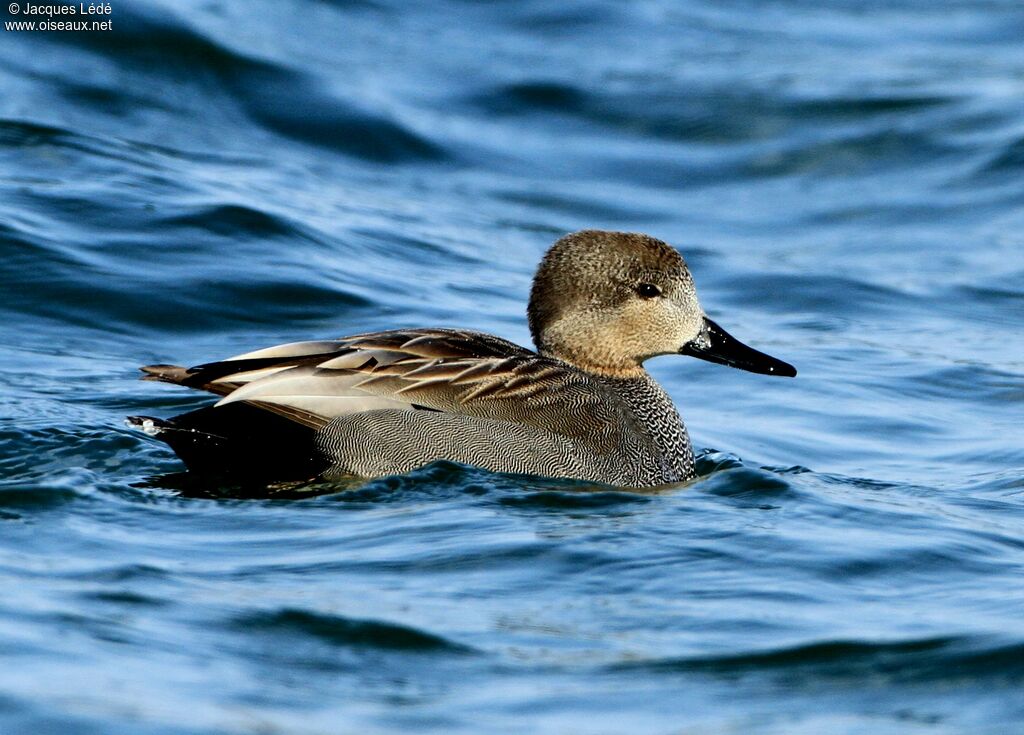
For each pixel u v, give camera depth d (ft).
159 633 27.99
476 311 57.36
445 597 31.01
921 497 41.11
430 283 59.62
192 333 52.37
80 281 53.57
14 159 62.08
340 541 34.27
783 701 26.71
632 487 40.93
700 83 86.33
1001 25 99.40
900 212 74.23
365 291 56.95
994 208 74.08
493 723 25.49
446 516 36.24
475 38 90.58
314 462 38.73
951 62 91.45
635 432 41.91
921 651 28.73
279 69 77.61
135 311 52.80
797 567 33.76
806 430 48.91
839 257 68.95
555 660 28.19
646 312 43.62
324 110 76.02
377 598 30.68
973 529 37.47
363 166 73.77
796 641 29.17
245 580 31.40
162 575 31.24
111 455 40.42
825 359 56.24
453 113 80.69
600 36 93.04
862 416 50.34
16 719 23.89
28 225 56.18
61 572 30.94
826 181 78.02
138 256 55.98
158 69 74.28
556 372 41.55
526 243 68.08
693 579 32.73
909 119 82.38
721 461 44.04
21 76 70.49
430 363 40.06
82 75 71.87
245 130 73.26
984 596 32.30
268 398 38.27
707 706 26.48
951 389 53.62
